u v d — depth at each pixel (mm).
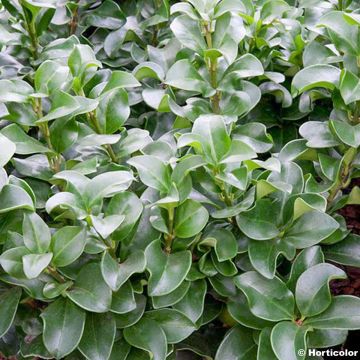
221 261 930
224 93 1027
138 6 1224
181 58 1069
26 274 839
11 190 881
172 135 1031
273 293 932
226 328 1034
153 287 905
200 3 1000
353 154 966
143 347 911
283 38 1113
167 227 930
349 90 921
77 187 893
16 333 995
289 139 1101
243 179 909
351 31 949
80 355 948
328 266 937
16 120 942
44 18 1104
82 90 984
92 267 915
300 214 945
